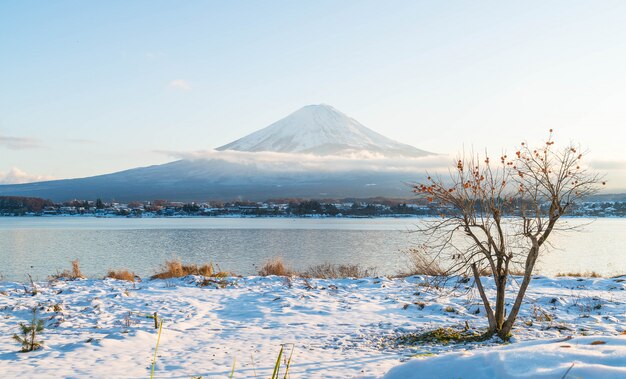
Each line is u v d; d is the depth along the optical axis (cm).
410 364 363
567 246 6009
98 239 7562
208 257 4728
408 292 1638
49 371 822
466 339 964
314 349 955
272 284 1855
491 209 938
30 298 1531
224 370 809
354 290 1703
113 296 1588
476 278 988
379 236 8269
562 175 883
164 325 1209
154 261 4328
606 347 329
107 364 867
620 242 6706
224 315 1344
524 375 298
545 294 1506
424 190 939
